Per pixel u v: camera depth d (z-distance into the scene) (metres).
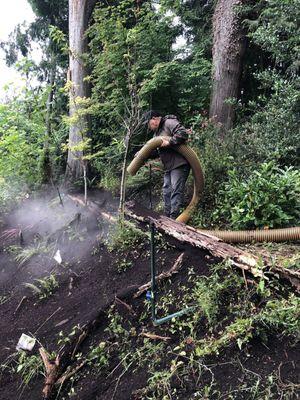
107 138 7.23
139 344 3.12
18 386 3.31
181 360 2.80
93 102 6.35
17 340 3.84
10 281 5.05
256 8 6.69
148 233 4.34
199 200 4.92
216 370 2.62
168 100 6.88
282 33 5.72
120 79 6.36
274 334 2.71
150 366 2.87
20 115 6.89
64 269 4.72
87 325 3.49
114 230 4.74
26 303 4.39
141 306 3.49
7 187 7.25
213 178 5.27
